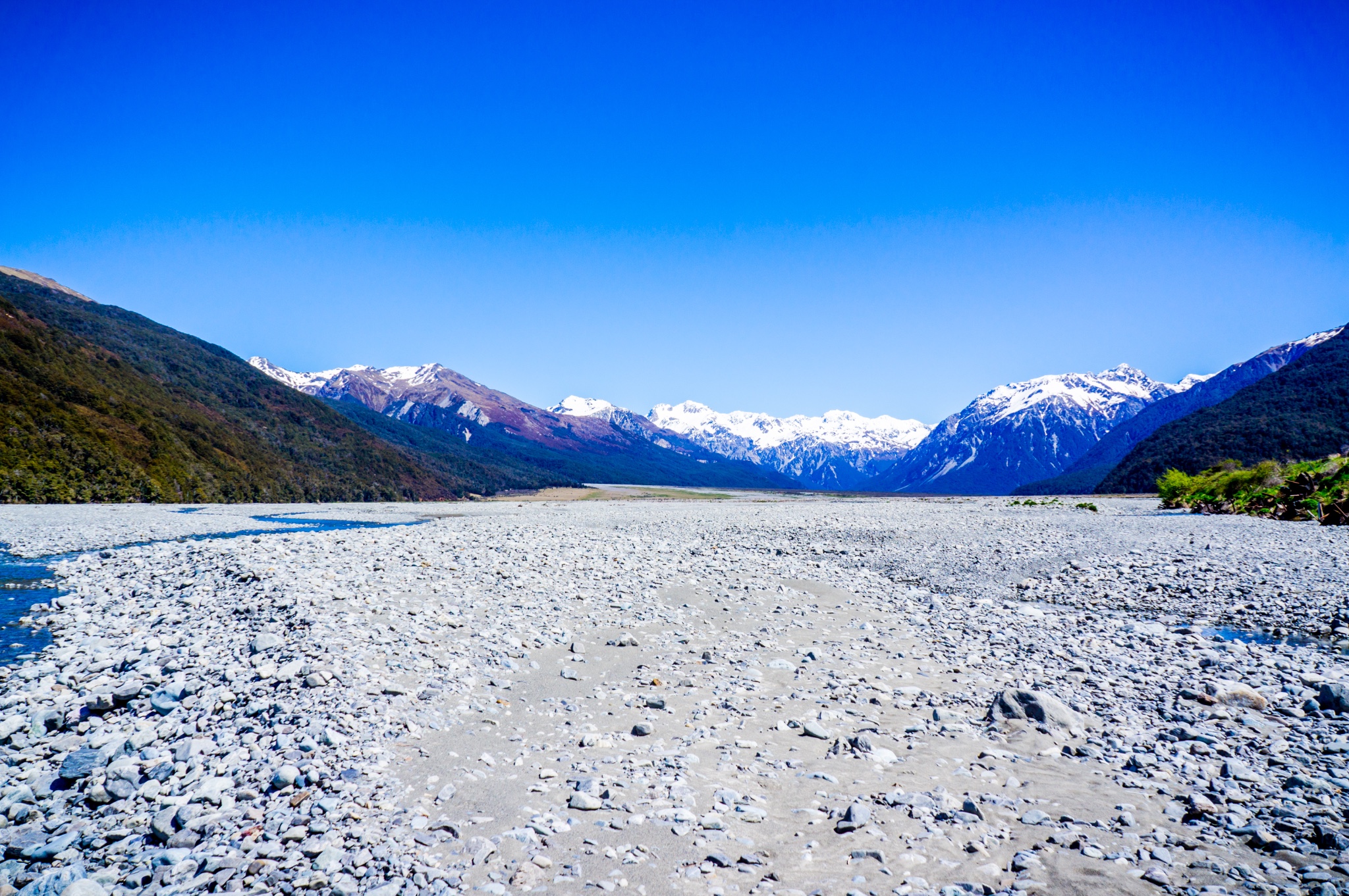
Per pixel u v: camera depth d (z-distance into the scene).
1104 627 15.13
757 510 62.09
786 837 6.36
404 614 14.67
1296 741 8.37
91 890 5.45
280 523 45.41
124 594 17.97
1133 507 59.62
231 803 6.98
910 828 6.47
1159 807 6.88
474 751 8.34
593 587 19.08
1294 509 33.38
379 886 5.42
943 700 10.51
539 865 5.79
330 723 8.82
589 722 9.48
